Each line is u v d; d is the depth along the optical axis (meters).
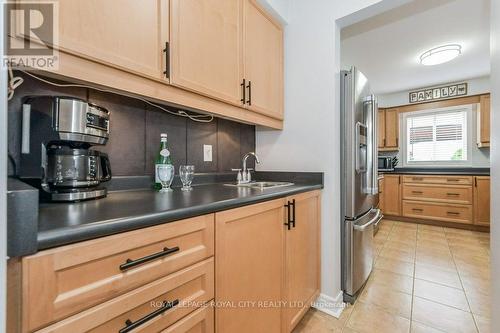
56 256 0.49
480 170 3.60
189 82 1.12
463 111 4.00
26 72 0.82
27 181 0.82
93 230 0.54
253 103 1.55
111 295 0.58
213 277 0.87
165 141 1.31
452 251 2.68
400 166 4.59
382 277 2.09
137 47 0.92
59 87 0.97
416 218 3.94
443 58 2.86
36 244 0.46
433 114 4.28
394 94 4.57
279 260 1.24
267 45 1.69
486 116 3.68
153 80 0.99
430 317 1.55
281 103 1.85
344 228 1.74
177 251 0.74
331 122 1.67
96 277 0.56
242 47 1.46
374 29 2.32
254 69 1.56
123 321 0.61
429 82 3.95
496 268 0.95
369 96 1.88
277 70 1.80
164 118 1.40
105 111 0.97
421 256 2.54
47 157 0.83
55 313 0.49
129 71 0.90
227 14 1.35
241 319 1.00
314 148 1.75
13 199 0.43
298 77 1.82
